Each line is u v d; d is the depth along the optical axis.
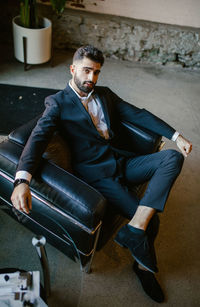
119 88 2.90
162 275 1.62
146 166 1.55
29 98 2.53
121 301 1.49
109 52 3.26
